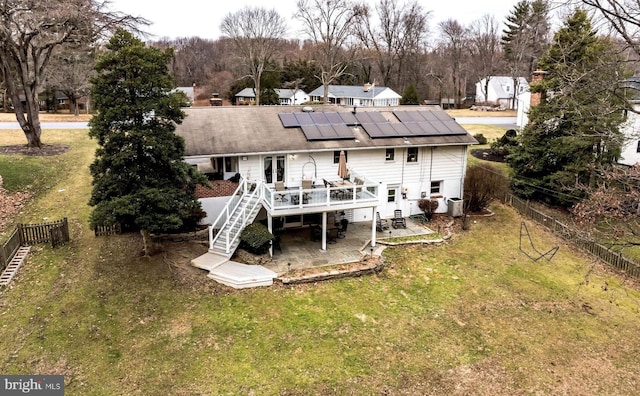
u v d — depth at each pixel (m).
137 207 15.81
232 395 11.99
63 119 46.50
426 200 25.17
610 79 12.29
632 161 30.86
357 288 17.70
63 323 14.21
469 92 91.19
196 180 17.84
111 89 16.16
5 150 28.64
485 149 36.91
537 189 27.77
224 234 19.92
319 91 68.75
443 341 14.77
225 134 22.25
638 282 19.28
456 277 19.09
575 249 22.33
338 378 12.84
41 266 17.20
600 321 16.33
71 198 23.16
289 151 21.75
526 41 60.84
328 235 21.80
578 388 12.93
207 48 99.56
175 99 16.73
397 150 24.22
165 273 17.28
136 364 12.84
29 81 29.09
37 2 25.27
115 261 17.84
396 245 21.67
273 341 14.22
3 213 20.78
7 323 14.02
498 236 23.50
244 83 72.62
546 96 25.45
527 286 18.61
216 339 14.10
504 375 13.34
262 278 17.17
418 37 70.25
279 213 19.14
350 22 56.84
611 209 13.02
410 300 17.14
